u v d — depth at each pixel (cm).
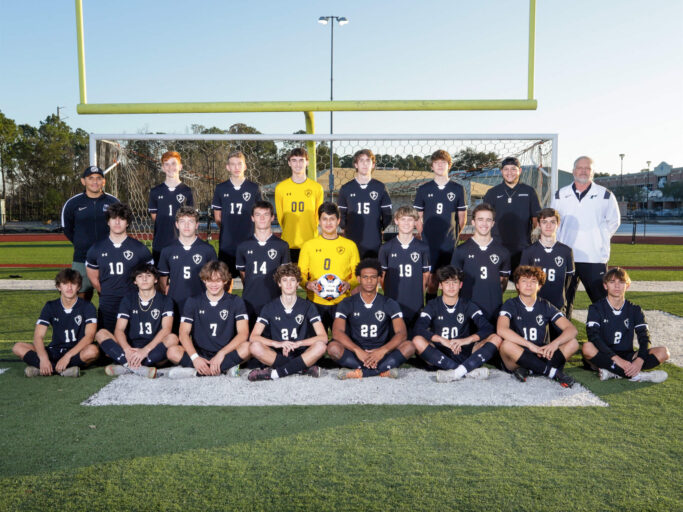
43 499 187
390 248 390
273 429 250
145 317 362
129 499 187
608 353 332
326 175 712
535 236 680
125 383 325
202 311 355
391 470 208
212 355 358
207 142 820
